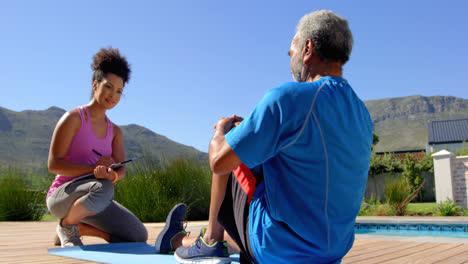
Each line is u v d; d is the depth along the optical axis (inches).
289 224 51.6
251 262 60.1
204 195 307.7
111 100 120.7
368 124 57.7
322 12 57.8
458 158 378.6
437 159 381.4
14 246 123.6
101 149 124.3
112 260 88.8
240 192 59.6
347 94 54.3
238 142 49.8
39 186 308.8
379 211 348.2
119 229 122.0
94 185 111.5
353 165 53.0
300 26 58.7
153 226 220.7
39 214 298.0
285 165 51.9
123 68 122.3
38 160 7253.9
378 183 726.5
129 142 7785.4
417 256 100.6
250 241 56.1
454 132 1705.2
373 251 110.0
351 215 54.8
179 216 99.4
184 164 320.2
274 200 52.2
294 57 59.1
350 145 52.5
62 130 114.3
